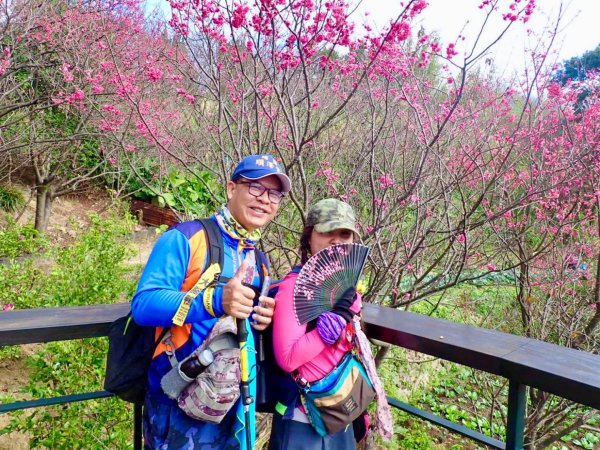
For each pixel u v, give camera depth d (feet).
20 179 33.27
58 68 19.60
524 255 13.10
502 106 14.19
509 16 7.69
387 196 11.53
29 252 18.79
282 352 4.77
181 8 9.45
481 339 5.16
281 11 8.13
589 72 14.42
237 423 4.65
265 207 4.95
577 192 13.80
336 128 14.01
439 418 5.62
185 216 12.78
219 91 9.68
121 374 4.78
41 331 5.18
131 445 8.69
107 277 11.71
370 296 10.17
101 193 34.81
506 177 12.97
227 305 4.19
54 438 8.61
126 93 10.21
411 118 13.65
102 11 19.80
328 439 5.07
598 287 13.44
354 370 4.99
